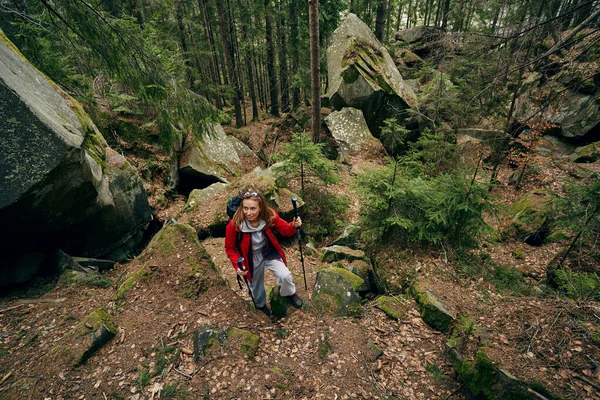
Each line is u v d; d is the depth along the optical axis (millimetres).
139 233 6707
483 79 5422
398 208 4965
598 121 9078
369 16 19312
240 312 3355
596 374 2234
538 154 8961
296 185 8094
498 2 5922
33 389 2424
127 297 3428
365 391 2578
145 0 14547
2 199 3002
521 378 2309
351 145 10930
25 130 3008
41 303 3611
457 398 2592
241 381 2555
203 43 15031
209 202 7629
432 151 8562
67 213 4043
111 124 8594
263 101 24938
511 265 5738
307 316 3469
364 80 11312
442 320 3330
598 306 2928
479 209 4445
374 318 3527
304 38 15430
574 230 4062
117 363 2670
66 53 6527
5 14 5996
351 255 5227
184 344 2896
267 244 3268
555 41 5051
